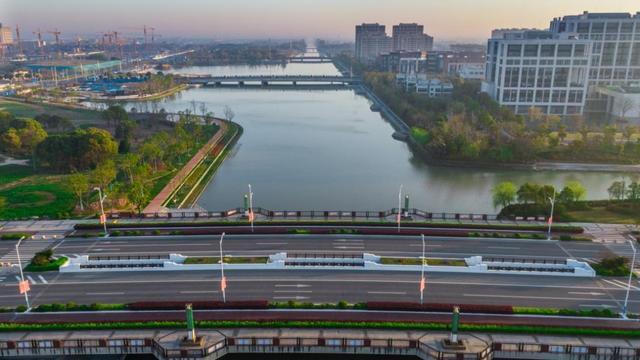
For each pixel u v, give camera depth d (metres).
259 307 84.62
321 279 95.75
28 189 153.62
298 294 90.12
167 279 95.81
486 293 90.44
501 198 136.50
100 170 144.25
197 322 79.31
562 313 82.50
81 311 83.69
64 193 149.25
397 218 128.00
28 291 91.19
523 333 77.38
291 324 79.50
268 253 107.25
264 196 159.62
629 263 102.19
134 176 159.25
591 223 125.31
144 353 74.31
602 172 183.38
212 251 108.44
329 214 130.50
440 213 130.62
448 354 70.69
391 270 99.38
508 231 119.50
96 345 73.19
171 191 152.75
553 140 199.12
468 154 192.12
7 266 100.94
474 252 107.94
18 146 193.00
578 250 109.31
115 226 122.50
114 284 93.94
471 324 78.12
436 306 83.94
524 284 93.94
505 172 185.62
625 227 122.38
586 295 89.94
